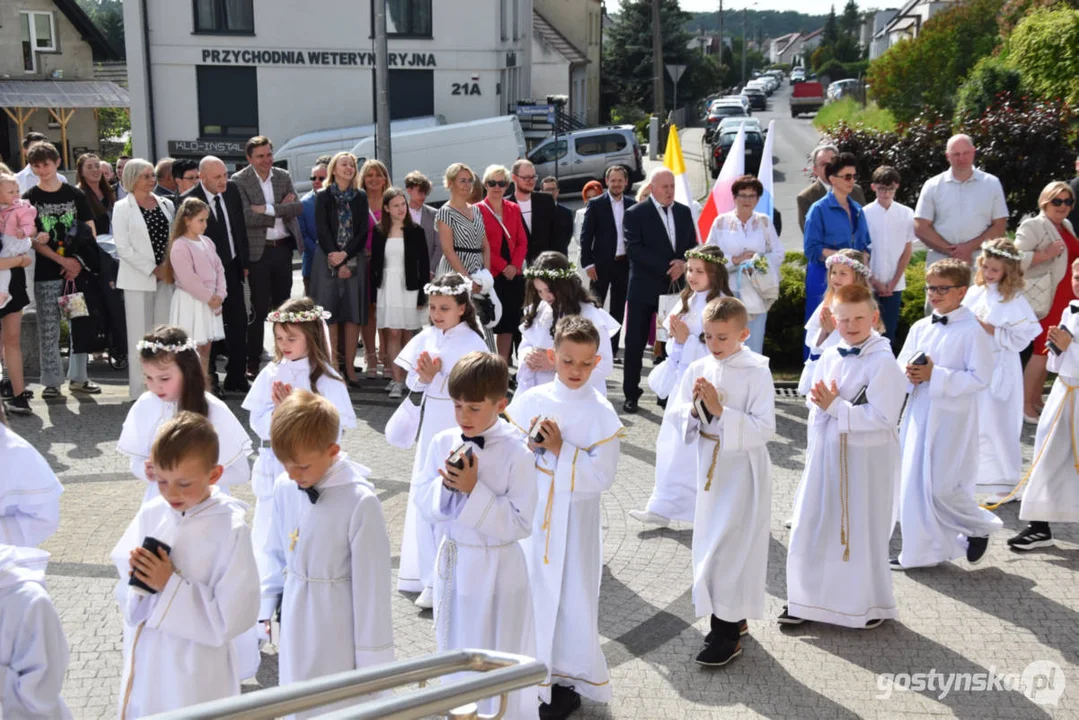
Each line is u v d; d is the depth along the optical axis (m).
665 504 7.03
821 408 5.44
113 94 34.78
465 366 4.13
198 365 4.92
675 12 56.69
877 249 9.65
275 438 3.91
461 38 30.59
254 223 10.34
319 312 5.75
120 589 3.93
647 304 9.58
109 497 7.45
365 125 30.17
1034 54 22.58
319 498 4.02
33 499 4.12
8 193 8.86
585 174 30.64
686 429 5.23
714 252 7.35
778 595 6.14
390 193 10.17
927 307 9.80
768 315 11.25
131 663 3.74
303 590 4.07
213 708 2.57
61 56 35.62
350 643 4.06
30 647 3.11
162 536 3.71
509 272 10.01
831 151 10.59
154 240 9.62
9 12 34.28
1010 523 7.23
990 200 9.70
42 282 9.71
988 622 5.73
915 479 6.29
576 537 4.73
